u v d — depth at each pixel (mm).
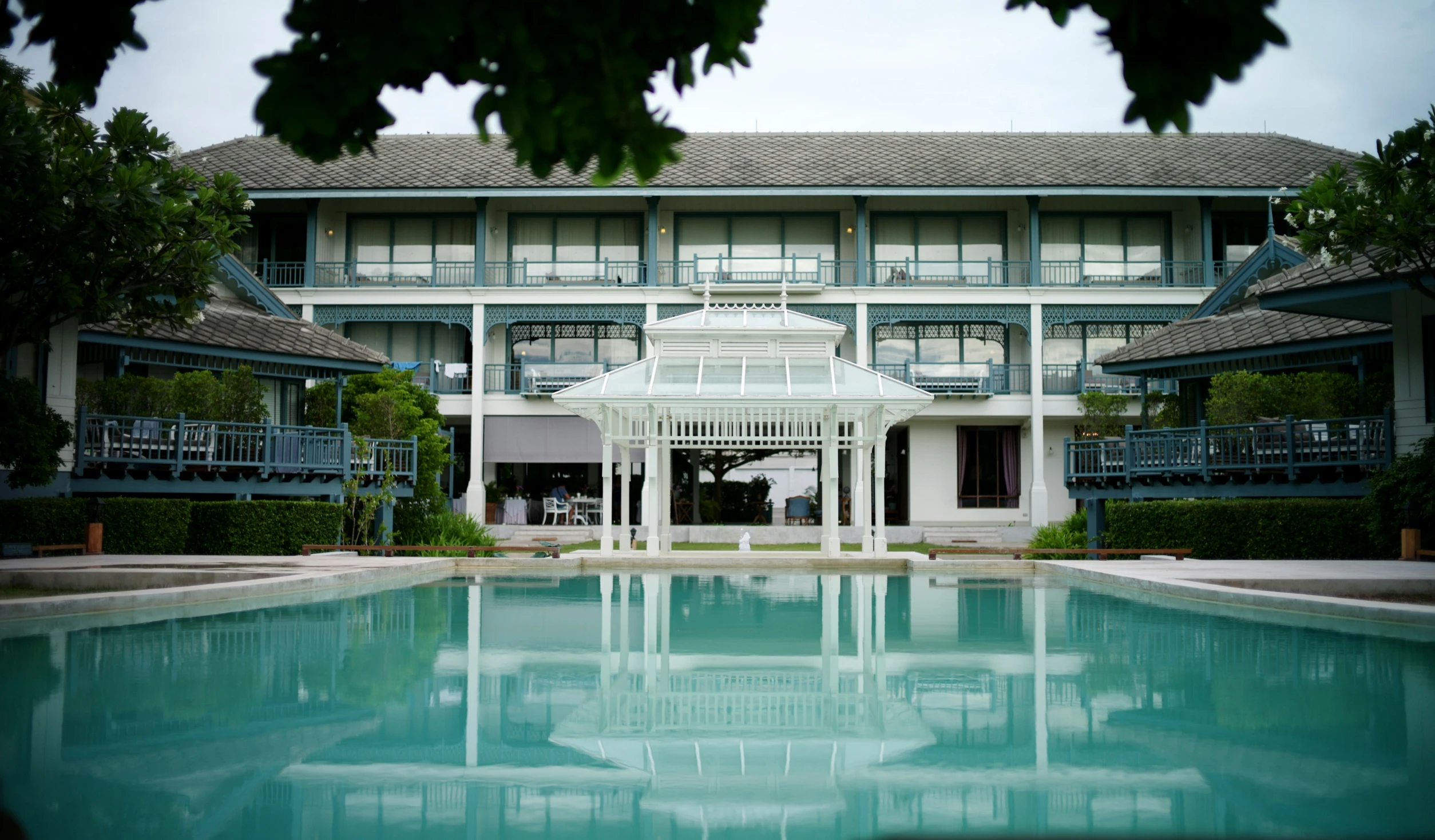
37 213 11211
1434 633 9297
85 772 4910
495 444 32469
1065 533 22484
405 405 23500
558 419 32594
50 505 16219
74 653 8344
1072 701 6633
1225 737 5617
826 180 32719
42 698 6570
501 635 9875
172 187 13188
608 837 4043
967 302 32375
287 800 4516
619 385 19422
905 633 10055
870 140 36875
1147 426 24266
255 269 34625
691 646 9211
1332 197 12227
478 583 15922
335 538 20172
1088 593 13969
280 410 25500
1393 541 16047
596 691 7055
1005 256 34562
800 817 4293
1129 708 6375
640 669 7957
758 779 4855
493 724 6020
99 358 21859
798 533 27281
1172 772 4914
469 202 34781
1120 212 34656
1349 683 7070
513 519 30984
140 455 18422
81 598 10445
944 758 5238
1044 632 9984
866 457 20656
